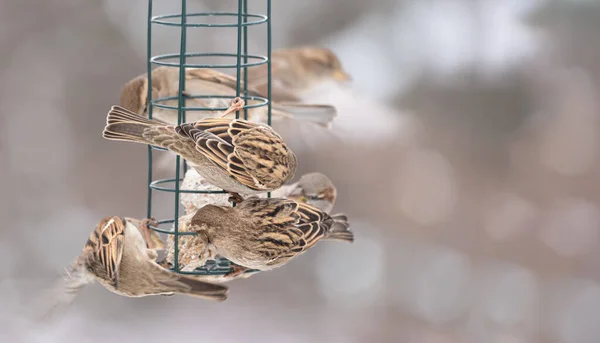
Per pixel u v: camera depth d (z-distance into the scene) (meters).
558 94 15.14
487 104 15.14
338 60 14.65
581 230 15.55
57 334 15.22
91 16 16.86
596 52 14.85
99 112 16.84
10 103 16.78
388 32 15.24
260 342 15.55
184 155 8.20
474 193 15.70
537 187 15.60
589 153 15.38
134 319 15.95
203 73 10.36
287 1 16.03
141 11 16.78
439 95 15.05
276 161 8.24
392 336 15.65
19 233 16.27
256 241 8.34
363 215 16.00
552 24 14.73
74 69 16.88
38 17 16.92
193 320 16.17
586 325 15.14
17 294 15.46
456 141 15.32
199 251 8.98
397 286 15.84
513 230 15.69
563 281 15.49
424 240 15.91
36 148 16.73
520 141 15.45
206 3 16.23
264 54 15.84
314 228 8.63
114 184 16.75
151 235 9.09
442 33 15.05
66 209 16.53
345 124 14.88
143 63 16.77
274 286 16.50
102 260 8.45
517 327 15.27
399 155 15.55
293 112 12.29
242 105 8.89
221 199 9.50
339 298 16.09
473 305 15.56
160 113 10.32
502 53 14.95
